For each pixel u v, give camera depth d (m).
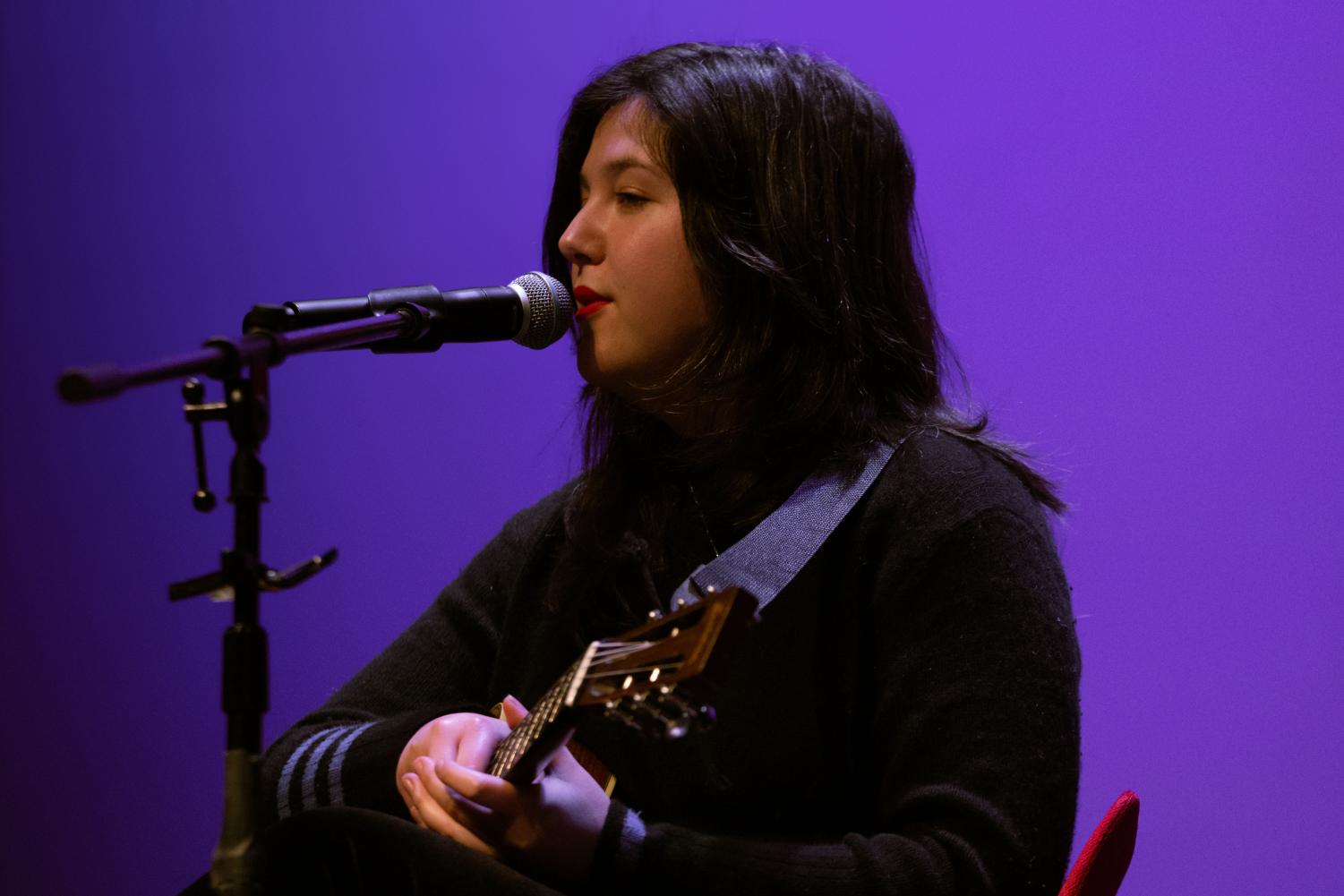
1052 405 7.36
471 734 3.94
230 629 3.10
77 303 9.76
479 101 8.92
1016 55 7.55
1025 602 3.95
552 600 4.62
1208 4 7.20
